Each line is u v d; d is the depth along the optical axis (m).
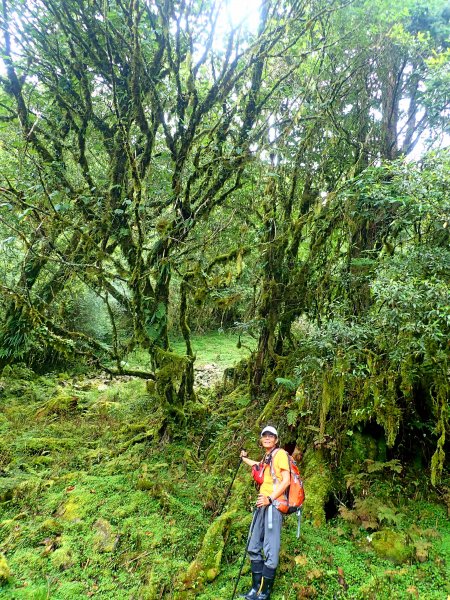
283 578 3.57
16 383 8.27
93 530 4.15
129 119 5.53
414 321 4.02
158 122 5.70
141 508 4.52
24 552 3.83
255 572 3.34
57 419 7.02
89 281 6.25
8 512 4.50
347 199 5.95
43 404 7.58
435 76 5.87
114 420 6.96
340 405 4.73
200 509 4.57
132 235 6.17
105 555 3.82
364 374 4.62
